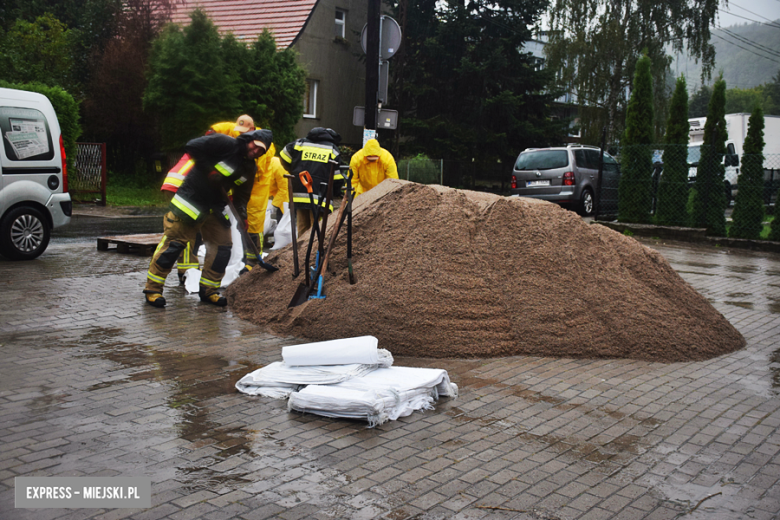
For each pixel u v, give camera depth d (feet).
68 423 11.80
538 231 19.75
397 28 37.86
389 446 11.37
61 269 26.78
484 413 13.11
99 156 58.18
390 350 16.96
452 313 17.52
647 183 50.16
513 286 18.39
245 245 25.18
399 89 94.32
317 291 17.95
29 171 28.37
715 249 43.57
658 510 9.44
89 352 16.12
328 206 18.07
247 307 20.67
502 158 101.50
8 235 27.84
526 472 10.52
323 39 90.17
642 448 11.61
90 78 73.82
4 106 27.61
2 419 11.87
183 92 62.75
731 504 9.67
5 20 82.38
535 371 15.93
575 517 9.18
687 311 19.08
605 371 16.19
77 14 85.71
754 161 45.37
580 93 115.24
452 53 96.48
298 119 72.90
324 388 13.00
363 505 9.29
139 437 11.32
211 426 11.96
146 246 31.14
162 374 14.73
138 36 69.15
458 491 9.80
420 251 18.86
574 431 12.30
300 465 10.49
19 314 19.42
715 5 110.93
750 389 15.15
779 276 32.96
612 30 111.75
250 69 66.85
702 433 12.37
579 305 18.25
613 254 20.10
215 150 19.57
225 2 91.15
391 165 26.94
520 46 99.19
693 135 83.20
